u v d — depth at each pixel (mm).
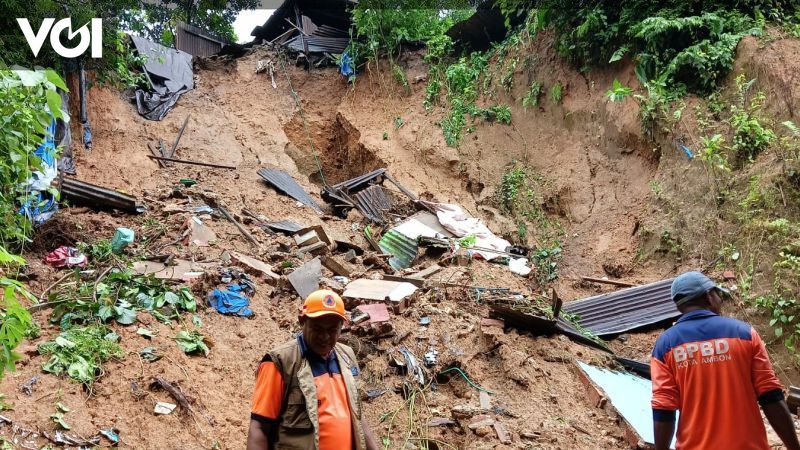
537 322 8016
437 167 15469
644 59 12344
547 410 6746
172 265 8586
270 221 12148
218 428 5742
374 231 12734
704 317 4078
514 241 13117
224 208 11750
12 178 5809
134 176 13227
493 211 13930
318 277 8984
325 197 13742
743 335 3932
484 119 15844
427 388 6898
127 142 14391
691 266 10438
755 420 3779
